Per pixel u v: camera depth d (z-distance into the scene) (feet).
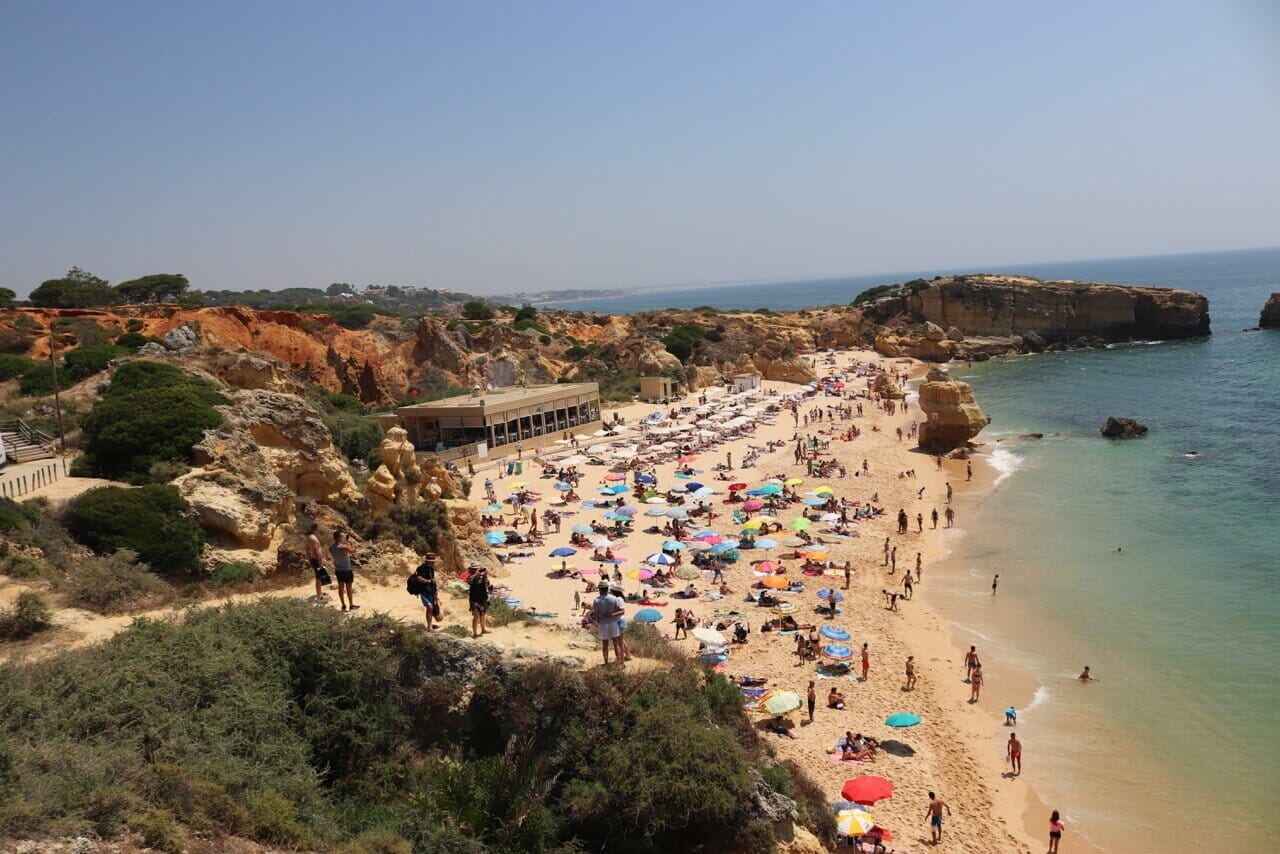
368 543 91.86
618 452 239.71
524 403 243.81
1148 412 289.53
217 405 101.19
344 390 287.07
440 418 230.27
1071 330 516.73
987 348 503.61
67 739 41.42
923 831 71.97
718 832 50.57
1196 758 83.46
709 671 61.57
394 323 409.49
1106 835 72.43
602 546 150.61
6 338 237.45
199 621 55.77
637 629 69.67
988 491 198.18
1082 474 208.95
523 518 173.58
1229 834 71.92
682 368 381.81
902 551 155.02
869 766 81.76
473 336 374.02
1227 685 97.14
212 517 79.56
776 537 160.04
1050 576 137.49
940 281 563.07
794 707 86.63
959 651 110.42
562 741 52.44
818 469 220.02
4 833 33.71
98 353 186.19
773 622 116.88
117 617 62.44
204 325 279.28
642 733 51.67
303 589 74.08
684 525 167.63
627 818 48.70
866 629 117.08
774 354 433.89
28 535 69.67
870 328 563.07
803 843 54.24
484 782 50.14
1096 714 92.79
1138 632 113.19
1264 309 521.65
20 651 51.08
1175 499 179.11
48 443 117.19
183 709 48.21
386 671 55.77
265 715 50.01
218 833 39.86
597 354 412.16
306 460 99.60
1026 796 78.48
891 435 276.41
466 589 76.95
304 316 354.74
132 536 74.18
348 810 48.32
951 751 85.71
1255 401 292.20
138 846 36.19
